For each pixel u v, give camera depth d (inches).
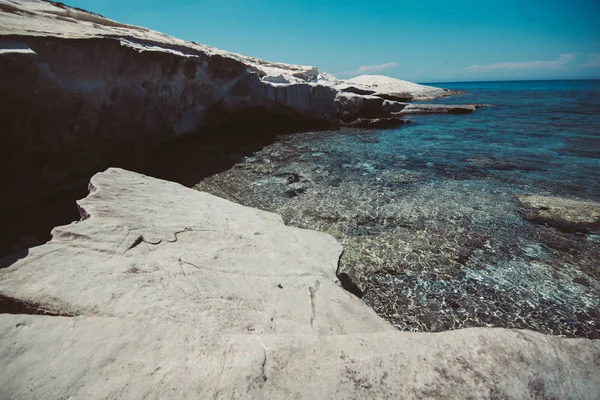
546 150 522.3
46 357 84.4
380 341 88.8
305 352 85.5
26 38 264.4
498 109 1171.3
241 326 119.9
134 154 451.8
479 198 326.0
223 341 89.7
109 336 91.1
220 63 575.5
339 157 498.3
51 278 121.1
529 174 400.8
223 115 690.8
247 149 546.0
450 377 78.4
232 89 662.5
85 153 363.3
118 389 76.2
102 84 354.9
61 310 108.0
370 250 234.7
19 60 249.1
